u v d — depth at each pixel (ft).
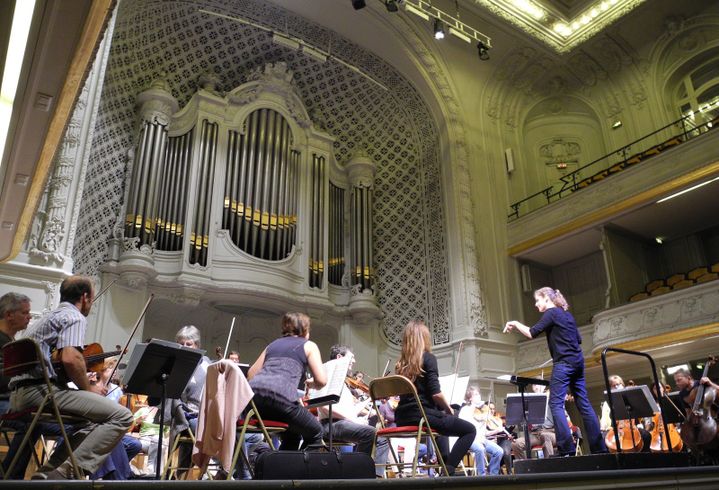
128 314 31.76
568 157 48.85
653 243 43.34
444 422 14.26
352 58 43.88
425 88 44.47
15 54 14.10
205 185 35.83
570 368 15.42
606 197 39.09
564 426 14.79
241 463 15.58
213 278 34.04
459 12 42.06
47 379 10.17
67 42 13.94
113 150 34.58
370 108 45.91
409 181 45.83
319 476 10.99
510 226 44.29
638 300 34.55
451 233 41.78
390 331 41.68
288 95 40.98
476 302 39.68
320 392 15.42
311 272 38.68
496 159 46.21
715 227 41.60
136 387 12.58
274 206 37.78
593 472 11.70
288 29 41.68
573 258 45.42
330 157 42.78
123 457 13.34
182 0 37.17
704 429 20.63
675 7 42.11
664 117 43.11
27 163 18.29
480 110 46.98
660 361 35.76
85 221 32.14
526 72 48.01
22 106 15.96
